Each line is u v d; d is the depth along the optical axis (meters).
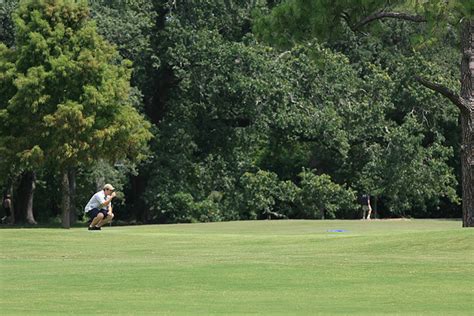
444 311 25.80
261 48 125.75
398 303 28.03
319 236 55.66
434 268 37.84
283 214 129.38
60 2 107.88
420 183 126.12
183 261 41.88
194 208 122.94
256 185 125.44
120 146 110.19
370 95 129.12
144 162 126.06
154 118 133.25
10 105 105.62
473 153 65.00
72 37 107.69
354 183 130.38
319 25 63.56
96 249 49.09
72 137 105.75
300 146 133.38
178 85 130.12
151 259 43.62
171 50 123.12
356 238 50.53
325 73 127.00
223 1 126.25
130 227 88.38
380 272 36.69
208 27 127.50
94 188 127.81
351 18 64.69
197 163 127.50
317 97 128.25
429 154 127.38
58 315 24.80
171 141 127.00
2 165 107.56
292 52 127.31
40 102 105.00
